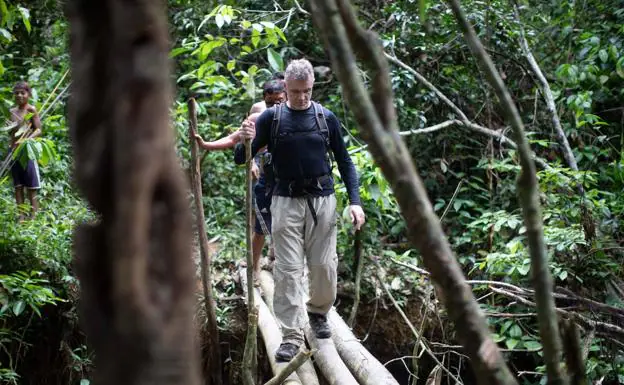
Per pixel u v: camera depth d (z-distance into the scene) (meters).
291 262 3.92
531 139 6.84
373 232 6.30
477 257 6.38
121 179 0.57
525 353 5.72
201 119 7.33
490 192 6.73
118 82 0.58
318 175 3.88
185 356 0.58
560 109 7.12
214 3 7.45
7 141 6.29
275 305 4.00
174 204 0.60
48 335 5.34
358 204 3.94
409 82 6.73
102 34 0.61
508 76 7.38
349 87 0.81
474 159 7.40
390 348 6.00
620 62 6.36
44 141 5.14
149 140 0.58
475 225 6.20
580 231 5.12
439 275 0.81
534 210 1.04
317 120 3.86
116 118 0.58
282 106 3.89
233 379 5.46
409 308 5.96
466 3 6.89
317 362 4.07
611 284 5.00
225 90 6.39
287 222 3.91
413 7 7.00
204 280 4.36
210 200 6.79
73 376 5.25
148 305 0.57
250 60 7.98
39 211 5.83
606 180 6.53
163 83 0.59
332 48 0.81
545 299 1.04
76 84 0.62
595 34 6.90
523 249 5.23
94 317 0.60
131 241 0.57
